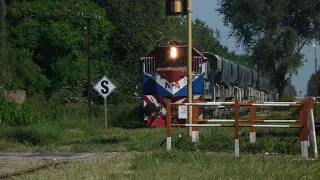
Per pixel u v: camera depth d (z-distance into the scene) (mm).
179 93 92312
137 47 179750
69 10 172875
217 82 112562
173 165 41188
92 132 83750
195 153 47469
